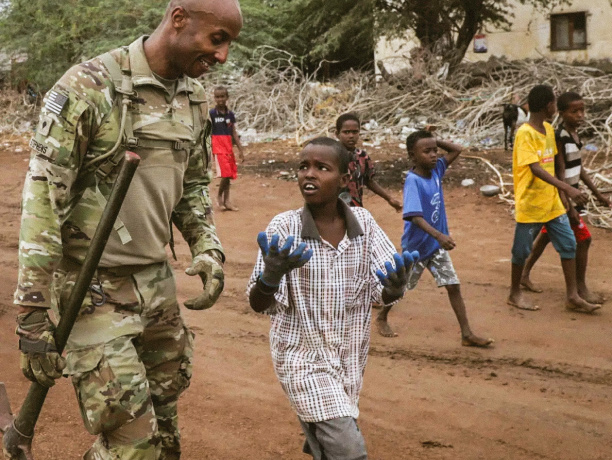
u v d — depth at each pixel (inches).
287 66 724.7
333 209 120.8
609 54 706.8
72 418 168.6
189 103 116.3
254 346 213.9
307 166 118.5
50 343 100.8
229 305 250.8
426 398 179.5
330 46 757.3
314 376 115.4
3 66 868.0
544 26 720.3
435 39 676.1
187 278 282.2
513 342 214.7
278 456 152.5
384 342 216.1
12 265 302.0
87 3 792.9
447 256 211.6
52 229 103.0
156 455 109.3
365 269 120.3
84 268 98.7
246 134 615.8
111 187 109.7
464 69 647.8
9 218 387.9
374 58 746.8
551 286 264.1
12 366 197.9
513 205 378.9
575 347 209.8
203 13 107.1
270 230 120.6
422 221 201.6
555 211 233.6
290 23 804.0
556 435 161.0
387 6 673.0
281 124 634.2
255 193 432.8
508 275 278.2
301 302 117.3
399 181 441.7
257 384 188.2
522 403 176.2
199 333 224.8
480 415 170.4
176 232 349.4
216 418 169.6
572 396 179.9
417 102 608.1
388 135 576.1
